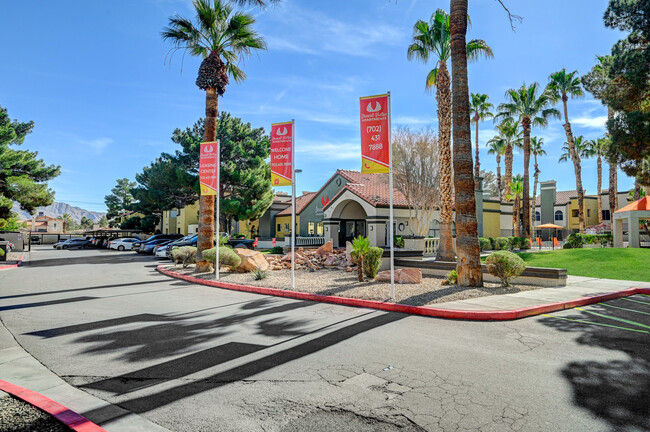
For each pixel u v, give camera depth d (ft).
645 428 11.52
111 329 24.13
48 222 348.59
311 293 35.40
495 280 41.78
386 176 89.45
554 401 13.43
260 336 22.16
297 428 11.81
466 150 37.81
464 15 38.40
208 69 53.42
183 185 106.32
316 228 111.96
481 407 13.04
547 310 28.40
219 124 115.75
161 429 11.83
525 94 101.04
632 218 73.51
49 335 22.84
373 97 33.94
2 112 97.96
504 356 18.25
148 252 108.88
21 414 12.75
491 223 109.70
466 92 38.14
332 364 17.39
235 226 146.00
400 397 13.93
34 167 103.71
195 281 48.16
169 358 18.47
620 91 56.85
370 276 43.88
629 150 50.98
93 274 58.65
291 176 40.57
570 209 169.58
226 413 12.84
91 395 14.38
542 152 169.27
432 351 19.10
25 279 52.16
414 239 69.87
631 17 51.08
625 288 37.63
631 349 19.20
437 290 34.99
